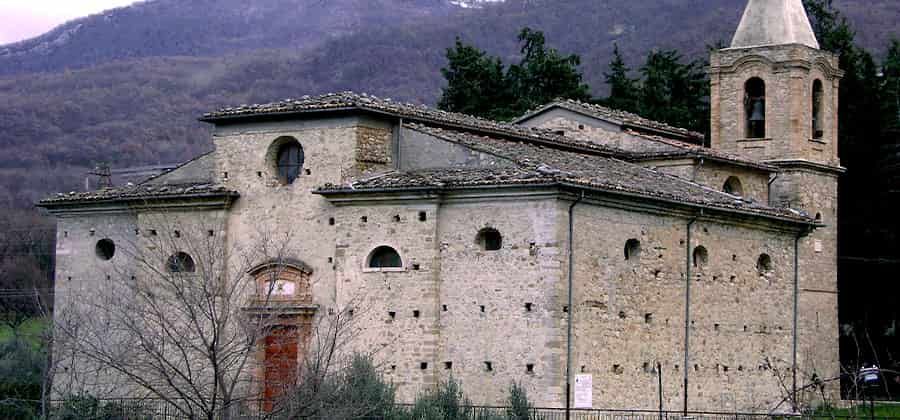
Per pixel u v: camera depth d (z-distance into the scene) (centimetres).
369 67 17888
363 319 4941
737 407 5578
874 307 7662
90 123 15925
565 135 6425
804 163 6481
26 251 10000
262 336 4519
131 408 4794
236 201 5347
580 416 4684
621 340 4947
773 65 6562
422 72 17825
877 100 7738
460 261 4822
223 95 17788
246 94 17800
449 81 9081
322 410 4141
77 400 4884
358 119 5116
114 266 5622
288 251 5197
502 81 8988
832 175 6694
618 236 4956
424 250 4856
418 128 5219
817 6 8506
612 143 6338
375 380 4522
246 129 5353
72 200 5700
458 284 4822
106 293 5453
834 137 6750
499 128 5656
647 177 5516
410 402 4812
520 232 4716
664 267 5197
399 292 4888
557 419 4594
